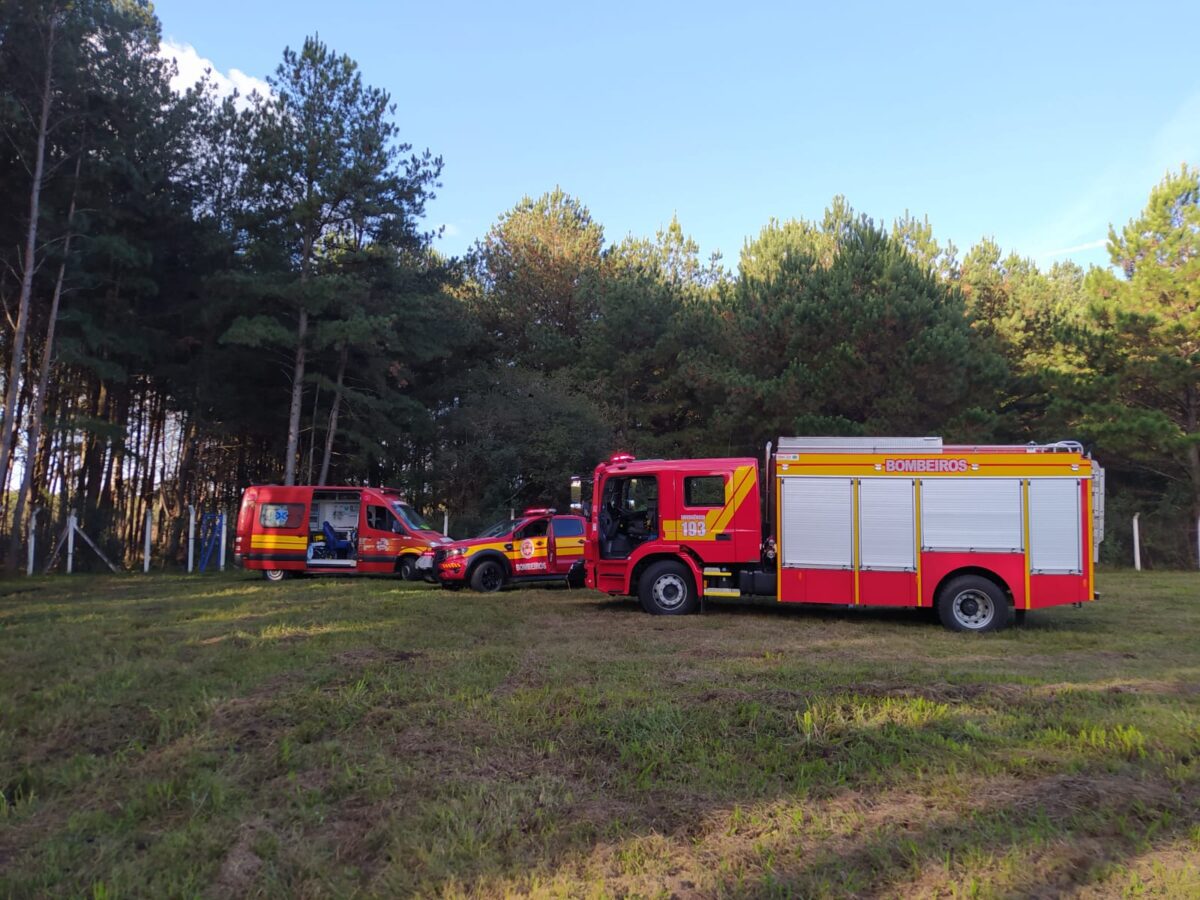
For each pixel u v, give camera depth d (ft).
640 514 41.01
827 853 12.28
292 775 15.71
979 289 95.25
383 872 11.93
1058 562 34.50
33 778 15.96
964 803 14.07
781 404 76.43
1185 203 72.74
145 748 18.13
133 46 75.87
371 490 62.80
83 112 68.74
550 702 20.68
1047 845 12.35
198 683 23.24
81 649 29.25
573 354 103.65
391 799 14.70
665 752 16.75
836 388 73.72
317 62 77.25
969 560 35.24
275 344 78.43
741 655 27.96
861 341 72.64
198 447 92.63
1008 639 32.53
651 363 96.22
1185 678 23.90
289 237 76.69
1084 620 38.86
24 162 65.62
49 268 70.44
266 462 99.91
